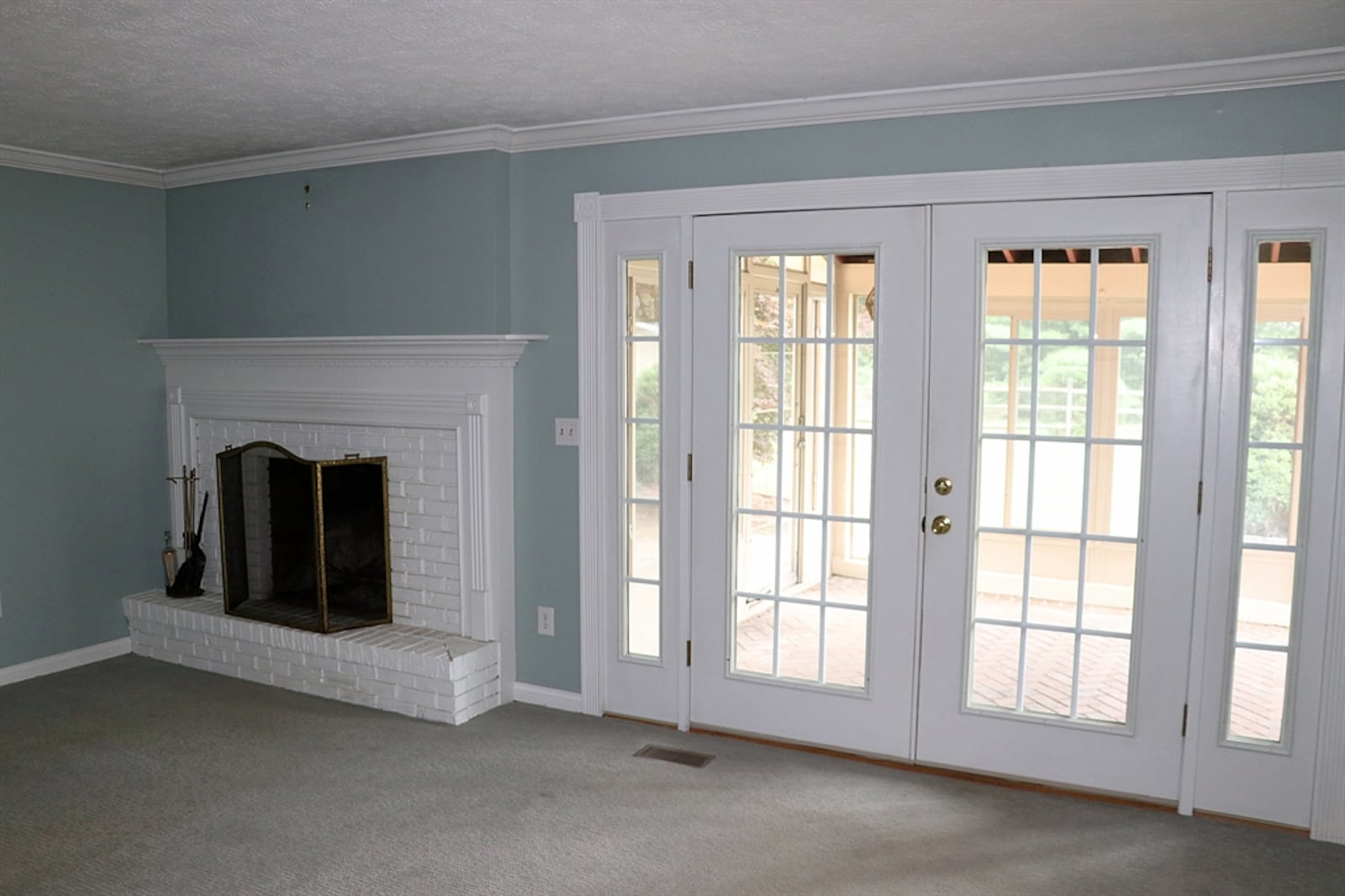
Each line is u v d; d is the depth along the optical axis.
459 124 3.85
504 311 4.05
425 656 3.96
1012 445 3.38
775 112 3.49
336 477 4.25
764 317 3.65
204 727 3.91
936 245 3.35
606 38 2.74
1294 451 3.03
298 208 4.48
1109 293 3.19
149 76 3.15
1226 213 3.00
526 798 3.29
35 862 2.88
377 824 3.11
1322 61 2.83
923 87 3.24
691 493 3.81
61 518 4.61
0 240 4.32
